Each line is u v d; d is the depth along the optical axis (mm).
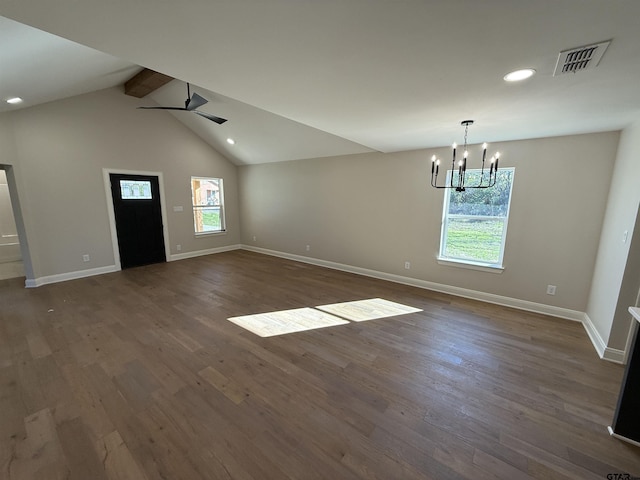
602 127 2850
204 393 2072
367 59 1574
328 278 4996
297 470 1498
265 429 1758
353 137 3521
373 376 2289
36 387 2121
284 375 2289
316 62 1622
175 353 2590
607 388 2174
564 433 1759
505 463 1554
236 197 7402
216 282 4723
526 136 3314
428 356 2582
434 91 2023
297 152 5574
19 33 1909
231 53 1521
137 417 1843
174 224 6199
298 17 1198
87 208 4895
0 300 3842
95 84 4215
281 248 6645
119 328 3059
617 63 1517
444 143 3842
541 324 3244
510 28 1242
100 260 5133
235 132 5625
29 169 4238
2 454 1571
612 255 2734
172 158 6016
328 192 5543
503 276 3771
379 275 5023
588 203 3162
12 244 5926
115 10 1140
